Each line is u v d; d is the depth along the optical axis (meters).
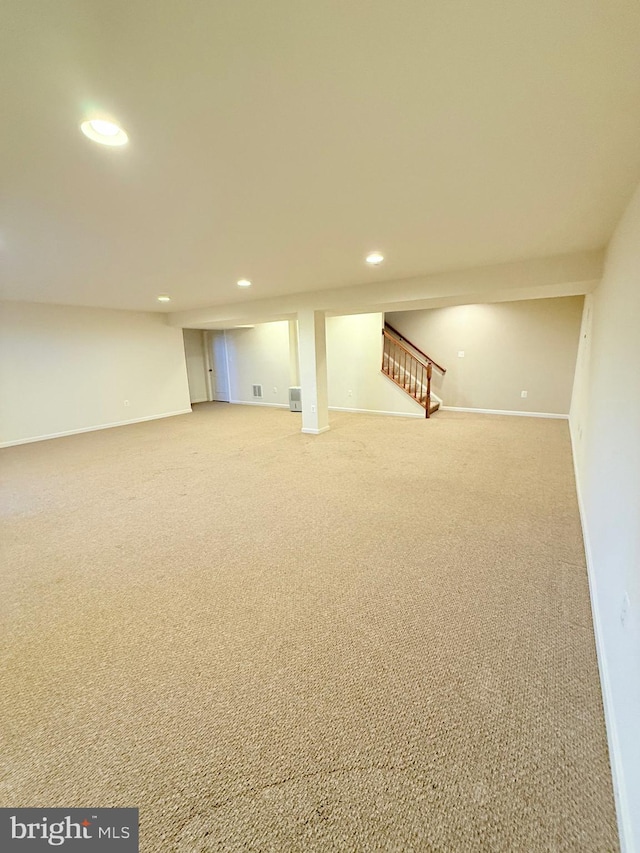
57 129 1.36
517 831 1.05
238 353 9.24
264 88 1.16
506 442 5.25
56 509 3.31
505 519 2.94
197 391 9.85
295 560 2.44
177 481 3.97
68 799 1.14
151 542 2.72
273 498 3.47
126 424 7.03
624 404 1.68
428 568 2.31
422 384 8.10
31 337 5.75
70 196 1.96
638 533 1.22
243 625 1.87
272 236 2.70
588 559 2.33
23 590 2.18
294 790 1.16
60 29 0.92
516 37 0.97
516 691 1.47
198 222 2.38
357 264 3.60
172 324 7.54
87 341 6.43
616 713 1.25
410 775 1.19
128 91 1.16
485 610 1.93
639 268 1.57
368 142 1.49
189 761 1.25
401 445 5.20
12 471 4.35
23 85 1.11
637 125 1.37
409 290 4.33
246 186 1.88
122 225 2.42
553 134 1.44
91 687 1.54
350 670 1.59
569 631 1.78
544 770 1.19
